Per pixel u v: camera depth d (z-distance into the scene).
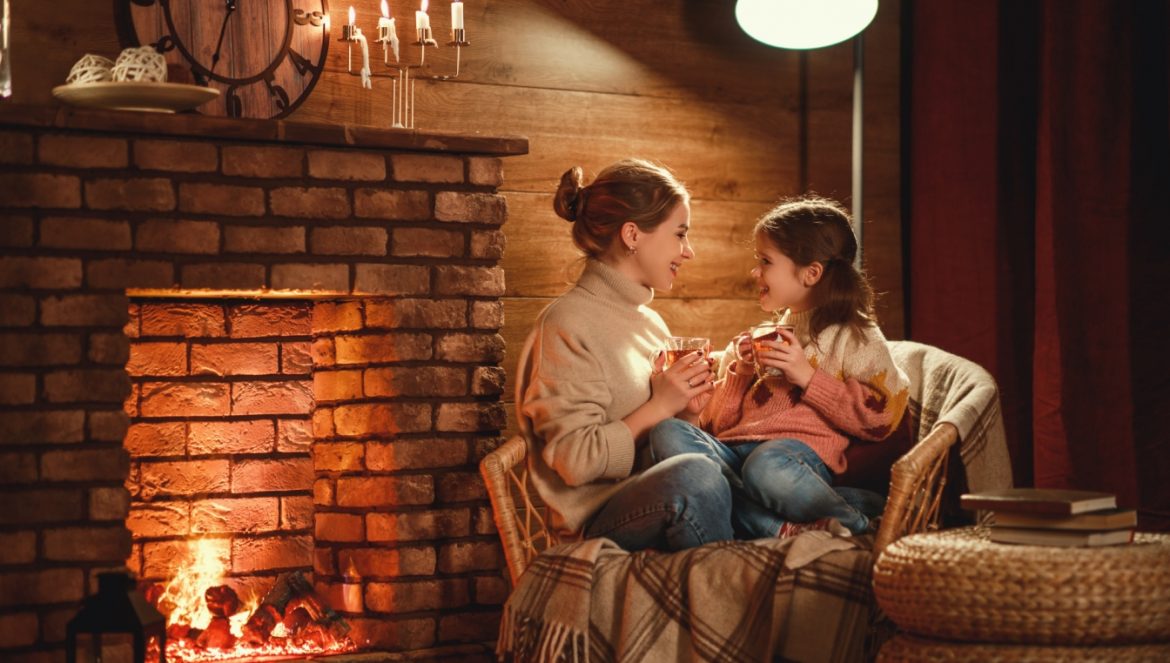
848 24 3.01
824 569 2.08
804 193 3.32
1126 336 2.90
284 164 2.47
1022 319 3.19
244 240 2.44
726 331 3.23
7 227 2.28
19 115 2.25
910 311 3.38
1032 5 3.20
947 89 3.26
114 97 2.34
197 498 2.71
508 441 2.42
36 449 2.28
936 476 2.37
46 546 2.27
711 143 3.22
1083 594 1.80
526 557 2.38
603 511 2.30
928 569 1.89
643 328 2.51
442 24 2.95
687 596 2.11
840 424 2.38
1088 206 2.94
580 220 2.54
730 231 3.24
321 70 2.78
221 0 2.68
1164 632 1.84
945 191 3.26
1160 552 1.86
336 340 2.73
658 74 3.17
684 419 2.48
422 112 2.93
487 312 2.66
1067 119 2.96
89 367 2.33
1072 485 2.96
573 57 3.08
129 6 2.59
